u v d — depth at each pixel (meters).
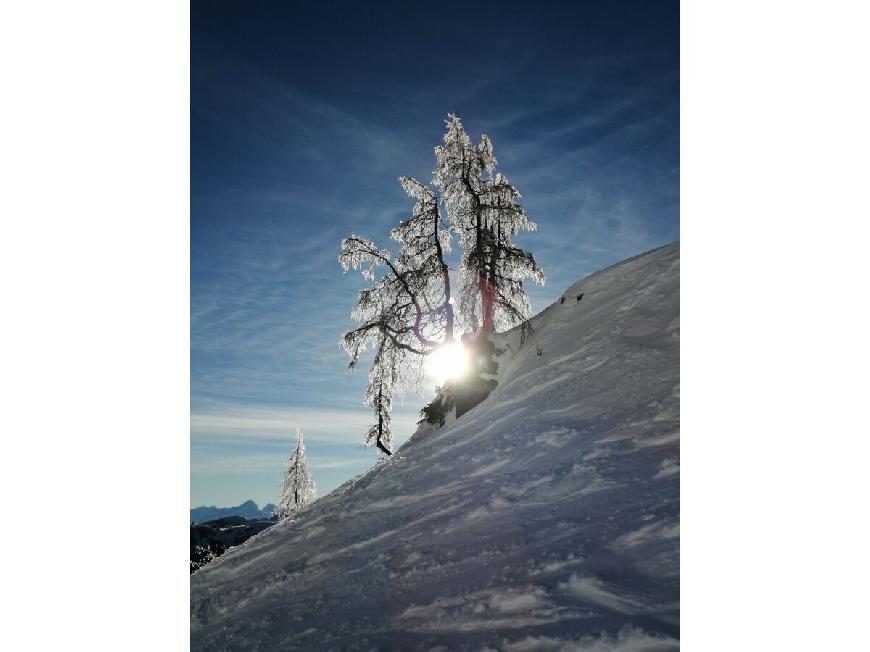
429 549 6.14
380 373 18.52
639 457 6.23
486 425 10.05
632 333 10.92
